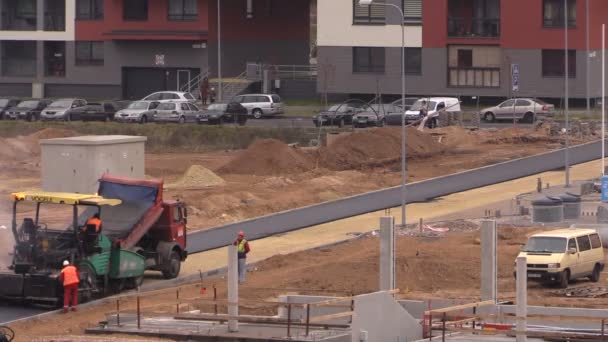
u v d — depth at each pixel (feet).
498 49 456.45
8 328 161.99
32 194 192.34
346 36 466.70
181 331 170.30
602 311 173.37
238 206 279.28
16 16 506.07
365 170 339.36
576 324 171.42
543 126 394.73
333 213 276.21
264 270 219.20
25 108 443.32
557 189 296.30
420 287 206.49
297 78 496.23
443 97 448.24
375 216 272.51
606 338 157.58
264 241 245.24
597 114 428.56
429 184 314.35
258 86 494.59
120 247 196.03
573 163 342.23
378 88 444.55
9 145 361.10
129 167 267.39
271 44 507.30
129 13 490.49
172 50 489.26
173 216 210.59
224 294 197.47
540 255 208.13
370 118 409.08
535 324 173.17
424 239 241.76
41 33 502.38
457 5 462.19
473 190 304.30
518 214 269.44
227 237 248.73
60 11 502.38
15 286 186.70
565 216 261.65
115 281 196.65
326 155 346.33
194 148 390.21
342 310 181.06
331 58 469.16
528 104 424.46
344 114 414.21
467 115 434.30
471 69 458.50
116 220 202.80
